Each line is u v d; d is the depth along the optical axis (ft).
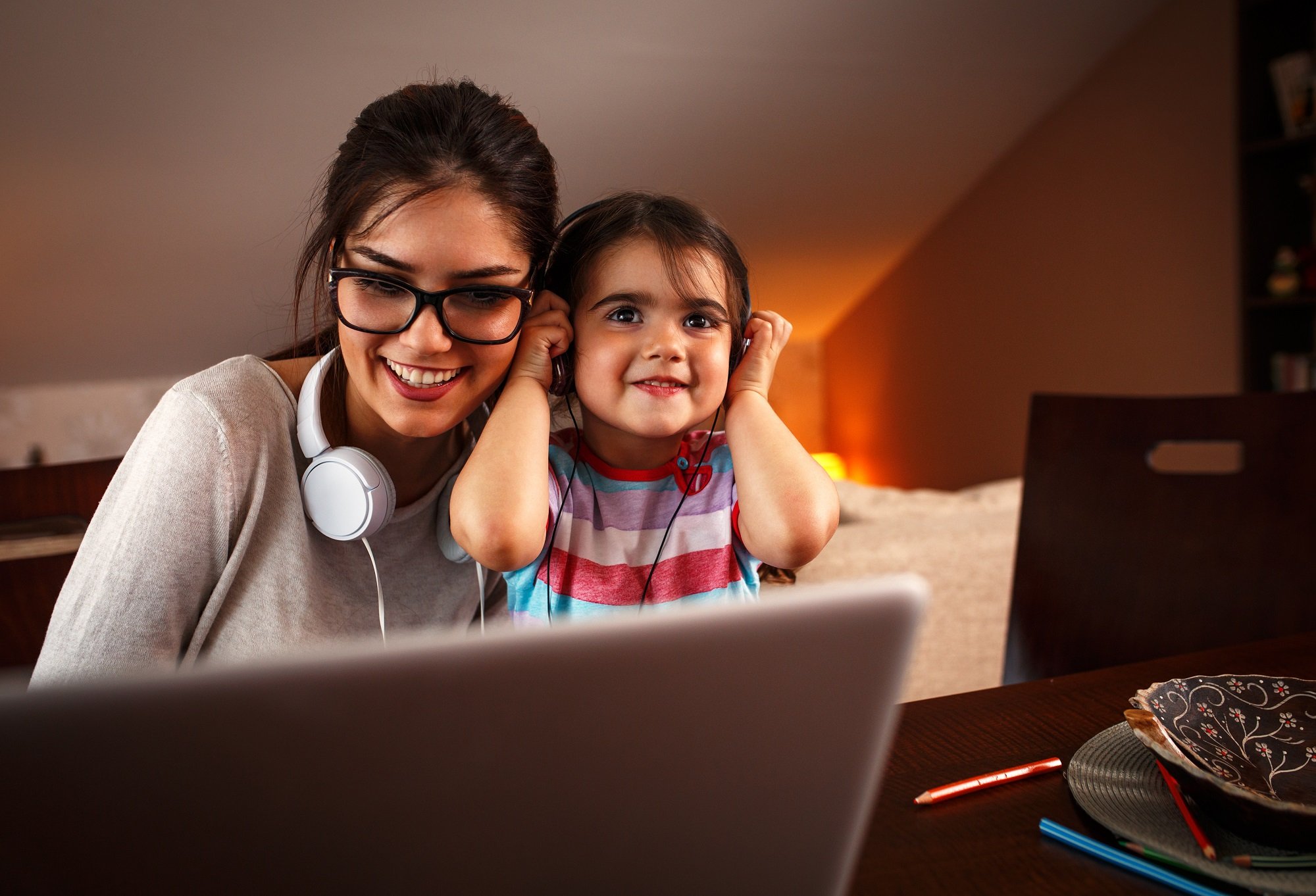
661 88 12.08
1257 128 10.47
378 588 2.99
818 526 2.96
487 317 2.76
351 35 10.00
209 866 1.13
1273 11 10.46
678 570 3.18
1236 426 3.92
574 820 1.26
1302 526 3.70
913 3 11.55
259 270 13.50
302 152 11.40
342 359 3.10
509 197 2.75
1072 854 1.87
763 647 1.24
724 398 3.36
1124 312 13.51
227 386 2.90
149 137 10.68
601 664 1.18
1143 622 4.00
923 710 2.63
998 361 15.99
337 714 1.11
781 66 12.19
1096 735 2.32
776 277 17.71
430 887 1.23
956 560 6.49
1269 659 2.95
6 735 1.03
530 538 2.80
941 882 1.78
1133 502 4.10
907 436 18.48
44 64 9.43
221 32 9.57
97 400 15.47
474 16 10.19
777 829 1.36
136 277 13.05
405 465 3.24
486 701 1.16
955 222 16.58
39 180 10.90
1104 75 13.52
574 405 3.65
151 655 2.74
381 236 2.63
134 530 2.70
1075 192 14.15
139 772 1.07
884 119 13.76
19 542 3.42
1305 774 2.06
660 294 2.99
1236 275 11.76
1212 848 1.78
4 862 1.07
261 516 2.95
